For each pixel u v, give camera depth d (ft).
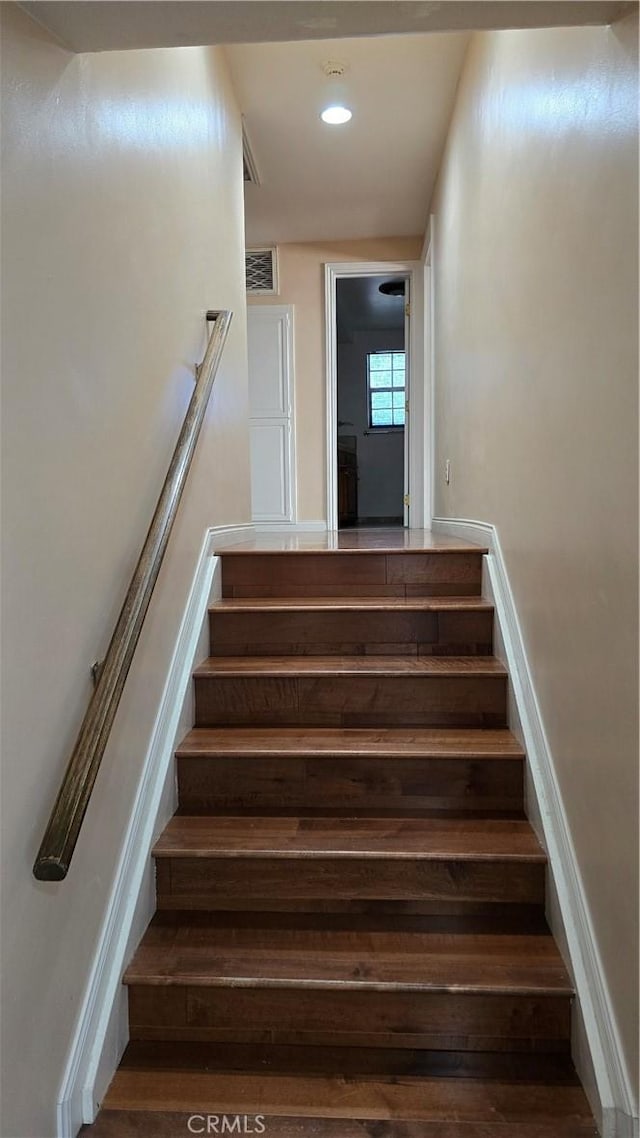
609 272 3.86
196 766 5.97
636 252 3.47
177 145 6.38
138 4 3.31
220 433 8.39
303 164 12.59
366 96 10.21
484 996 4.44
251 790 5.97
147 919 5.08
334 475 17.62
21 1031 3.32
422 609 7.20
